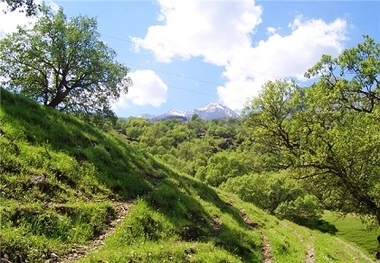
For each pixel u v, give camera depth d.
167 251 13.24
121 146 24.50
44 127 18.95
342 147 27.38
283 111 38.72
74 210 13.33
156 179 23.44
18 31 44.84
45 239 11.09
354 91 33.12
